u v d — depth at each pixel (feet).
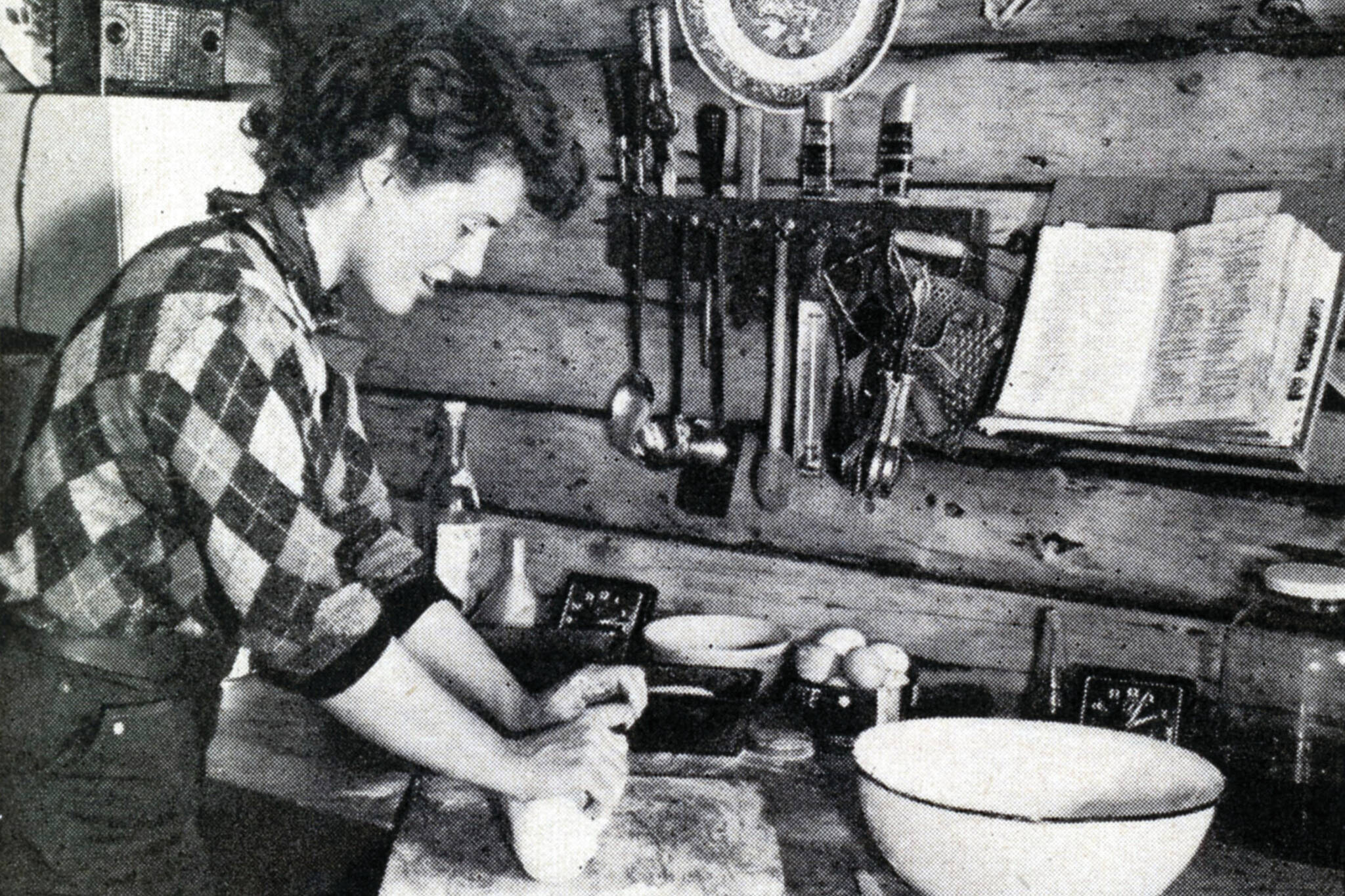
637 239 5.50
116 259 5.37
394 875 3.58
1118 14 4.66
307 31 6.31
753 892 3.50
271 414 3.19
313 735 4.83
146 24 5.70
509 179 3.70
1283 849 3.95
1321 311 4.21
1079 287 4.61
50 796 3.39
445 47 3.54
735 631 5.49
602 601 5.76
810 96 4.98
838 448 5.21
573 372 5.99
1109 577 4.94
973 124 4.97
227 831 3.85
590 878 3.56
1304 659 4.53
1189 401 4.28
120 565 3.26
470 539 5.73
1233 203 4.47
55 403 3.24
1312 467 4.52
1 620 3.35
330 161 3.51
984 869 3.29
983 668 5.21
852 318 5.05
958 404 4.91
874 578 5.40
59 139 5.42
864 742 3.98
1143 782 3.98
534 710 4.33
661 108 5.30
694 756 4.61
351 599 3.33
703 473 5.61
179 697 3.51
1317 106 4.38
